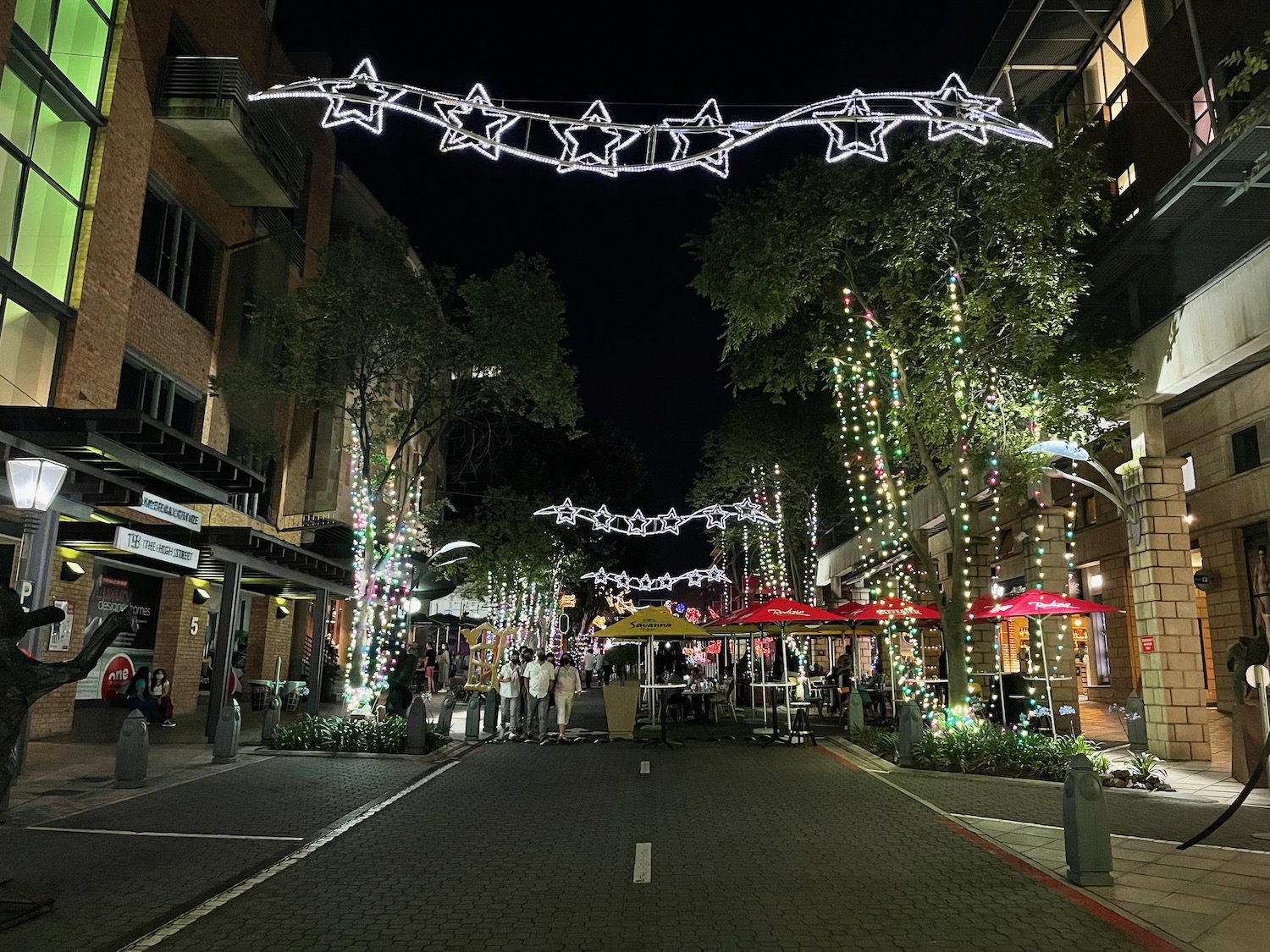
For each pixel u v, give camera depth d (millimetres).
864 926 6434
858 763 15727
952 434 16234
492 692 21922
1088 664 27875
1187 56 21812
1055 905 6941
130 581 22203
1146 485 15938
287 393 19750
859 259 16359
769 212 16547
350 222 34656
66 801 11070
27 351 16469
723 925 6461
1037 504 20875
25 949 5910
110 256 18547
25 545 11531
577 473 45281
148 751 12750
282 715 24641
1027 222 13867
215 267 23938
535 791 12703
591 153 9094
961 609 15789
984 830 9734
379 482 19438
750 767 15477
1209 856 8438
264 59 26109
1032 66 27297
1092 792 7582
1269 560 19062
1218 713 20672
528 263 20109
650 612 20906
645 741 20000
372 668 21719
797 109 9211
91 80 18344
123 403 20109
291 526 28906
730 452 30219
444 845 9094
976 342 14734
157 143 20906
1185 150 21781
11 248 16094
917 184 14492
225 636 17625
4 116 16000
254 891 7320
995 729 16125
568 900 7102
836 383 18688
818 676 32438
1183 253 18531
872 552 34750
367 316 18672
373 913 6746
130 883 7500
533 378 19719
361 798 11859
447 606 44750
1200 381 15008
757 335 18875
